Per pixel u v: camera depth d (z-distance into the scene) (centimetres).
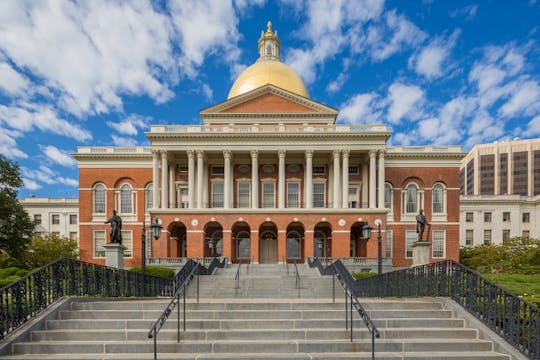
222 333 943
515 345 863
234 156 4119
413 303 1127
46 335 930
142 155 4191
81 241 4106
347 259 3334
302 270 2897
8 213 3319
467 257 4347
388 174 4159
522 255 3675
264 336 945
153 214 3647
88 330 956
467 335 949
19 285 948
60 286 1129
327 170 4188
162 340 933
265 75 4656
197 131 3869
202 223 3647
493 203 5847
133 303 1118
